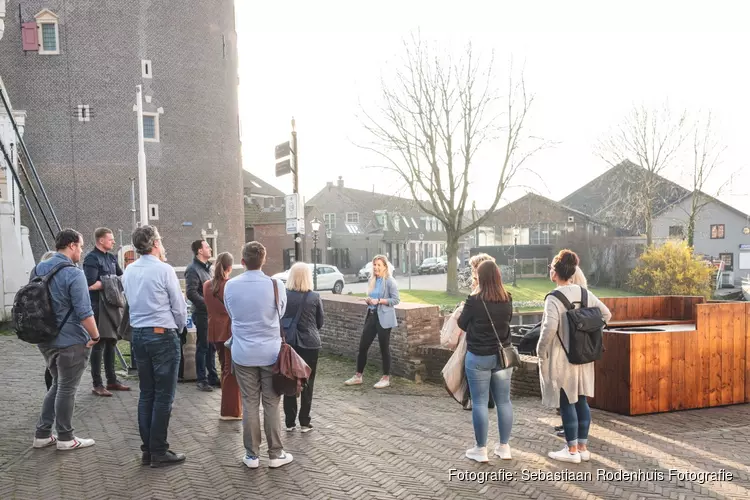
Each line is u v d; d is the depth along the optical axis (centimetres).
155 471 489
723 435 588
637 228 5097
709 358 702
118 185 2991
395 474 484
